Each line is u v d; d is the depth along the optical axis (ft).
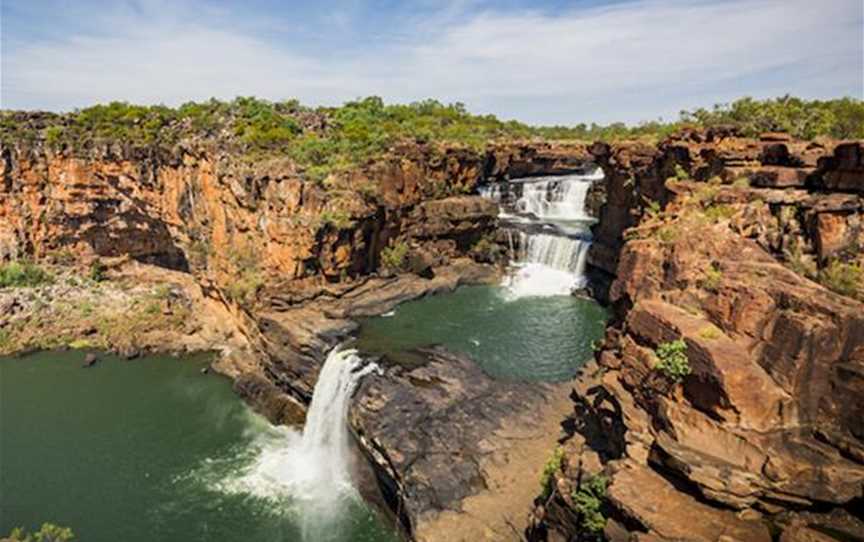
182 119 200.64
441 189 196.85
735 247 79.41
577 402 92.02
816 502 53.16
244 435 125.49
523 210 234.38
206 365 159.22
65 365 158.10
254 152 163.12
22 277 191.72
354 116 242.37
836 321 58.95
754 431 58.34
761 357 62.85
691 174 116.06
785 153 94.63
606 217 177.68
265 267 154.40
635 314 74.74
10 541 82.17
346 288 156.97
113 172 188.34
